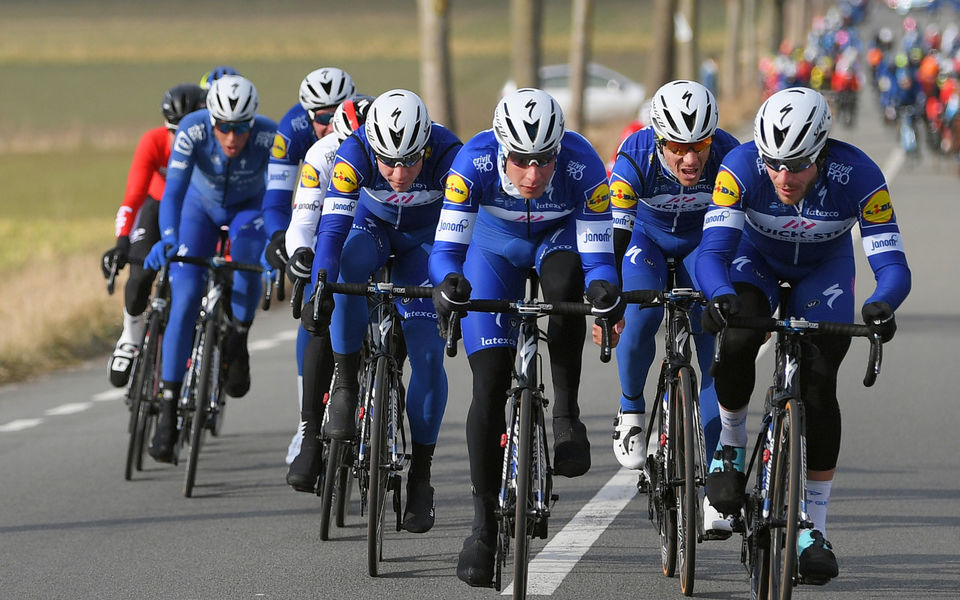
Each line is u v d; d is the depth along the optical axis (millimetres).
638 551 17750
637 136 18219
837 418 14906
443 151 17766
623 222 18219
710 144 17234
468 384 29562
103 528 19391
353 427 17703
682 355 16594
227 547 18297
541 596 15961
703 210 18469
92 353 36844
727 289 14609
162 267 22453
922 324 35812
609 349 14727
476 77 184625
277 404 28281
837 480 21219
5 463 23781
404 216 18109
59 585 16719
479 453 15391
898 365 30703
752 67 180625
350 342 17656
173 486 21938
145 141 24422
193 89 23922
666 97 16484
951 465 22062
